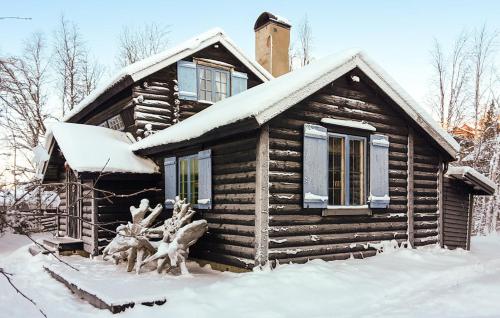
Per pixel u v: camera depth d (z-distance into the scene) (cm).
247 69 1338
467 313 499
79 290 640
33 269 870
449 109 2345
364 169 853
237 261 733
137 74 1087
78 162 907
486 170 2223
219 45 1275
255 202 700
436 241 986
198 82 1228
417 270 728
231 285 604
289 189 730
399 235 898
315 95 789
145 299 545
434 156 1005
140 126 1103
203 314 511
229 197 768
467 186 1070
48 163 1183
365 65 839
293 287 599
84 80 2645
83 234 1038
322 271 668
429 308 523
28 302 616
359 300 568
